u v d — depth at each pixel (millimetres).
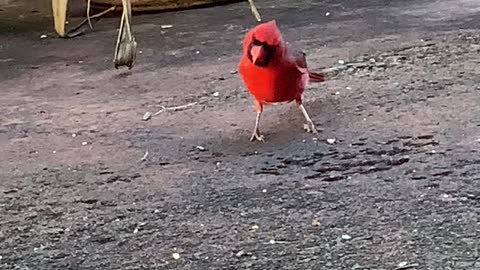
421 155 1490
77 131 1758
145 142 1662
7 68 2396
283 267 1079
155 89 2062
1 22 3189
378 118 1718
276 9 3168
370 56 2234
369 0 3246
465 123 1647
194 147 1616
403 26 2635
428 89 1896
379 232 1174
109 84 2145
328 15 2955
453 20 2678
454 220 1198
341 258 1096
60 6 2797
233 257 1118
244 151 1579
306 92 1928
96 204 1345
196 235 1199
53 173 1503
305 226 1212
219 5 3355
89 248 1172
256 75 1559
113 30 2951
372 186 1358
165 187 1407
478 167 1411
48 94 2076
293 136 1648
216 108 1875
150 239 1193
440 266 1056
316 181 1400
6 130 1786
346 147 1563
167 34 2781
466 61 2121
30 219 1290
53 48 2668
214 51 2457
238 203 1317
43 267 1113
